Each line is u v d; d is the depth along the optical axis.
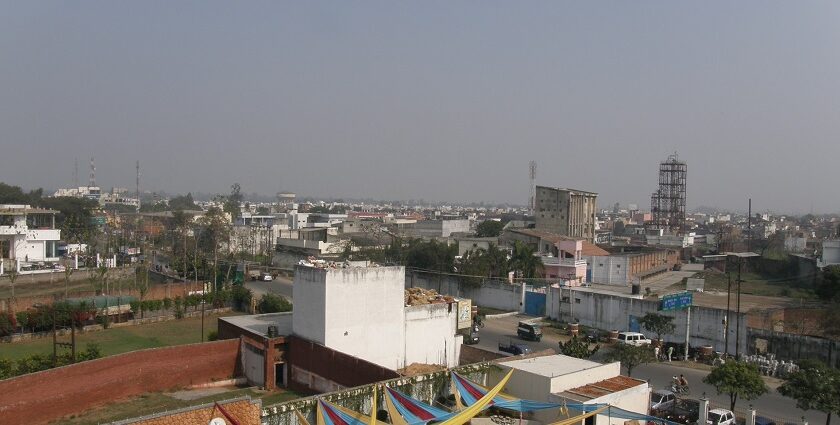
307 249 118.75
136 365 42.62
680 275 117.88
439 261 91.81
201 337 60.91
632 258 105.38
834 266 83.62
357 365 37.16
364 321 42.38
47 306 61.91
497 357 44.44
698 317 59.06
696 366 53.56
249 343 45.66
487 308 81.19
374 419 27.36
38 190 162.00
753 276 113.50
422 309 45.62
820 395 34.97
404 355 44.53
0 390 36.12
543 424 32.50
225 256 111.00
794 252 131.25
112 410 39.66
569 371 35.38
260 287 94.50
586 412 30.72
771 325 58.31
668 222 185.00
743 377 37.34
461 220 185.38
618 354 44.81
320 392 40.41
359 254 106.62
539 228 137.50
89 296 70.25
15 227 97.94
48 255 103.56
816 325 59.75
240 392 42.47
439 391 34.28
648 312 63.12
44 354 51.41
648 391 36.12
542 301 75.56
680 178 184.25
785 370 50.41
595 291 71.69
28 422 37.19
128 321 68.00
